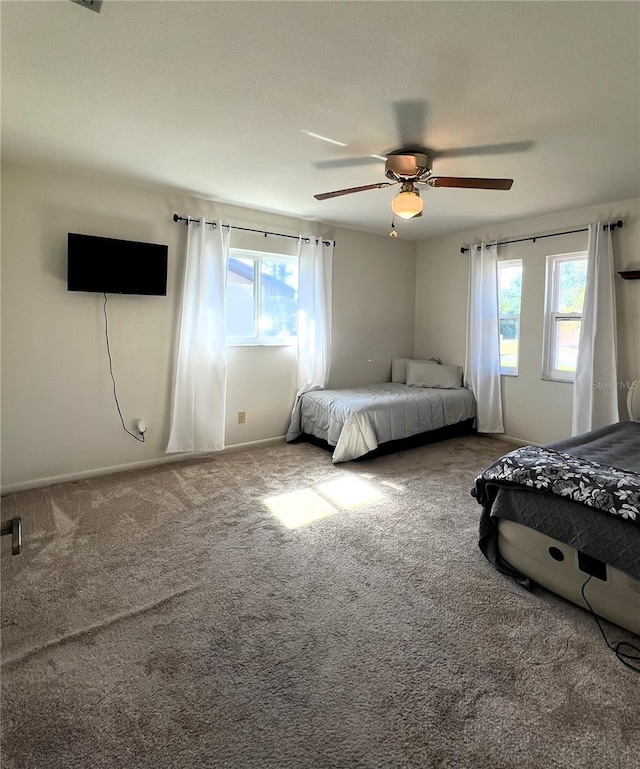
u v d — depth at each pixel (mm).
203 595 1957
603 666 1554
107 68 1782
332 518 2742
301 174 3043
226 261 3789
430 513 2820
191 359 3691
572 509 1828
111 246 3199
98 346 3338
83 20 1487
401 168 2576
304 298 4375
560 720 1339
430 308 5344
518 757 1225
